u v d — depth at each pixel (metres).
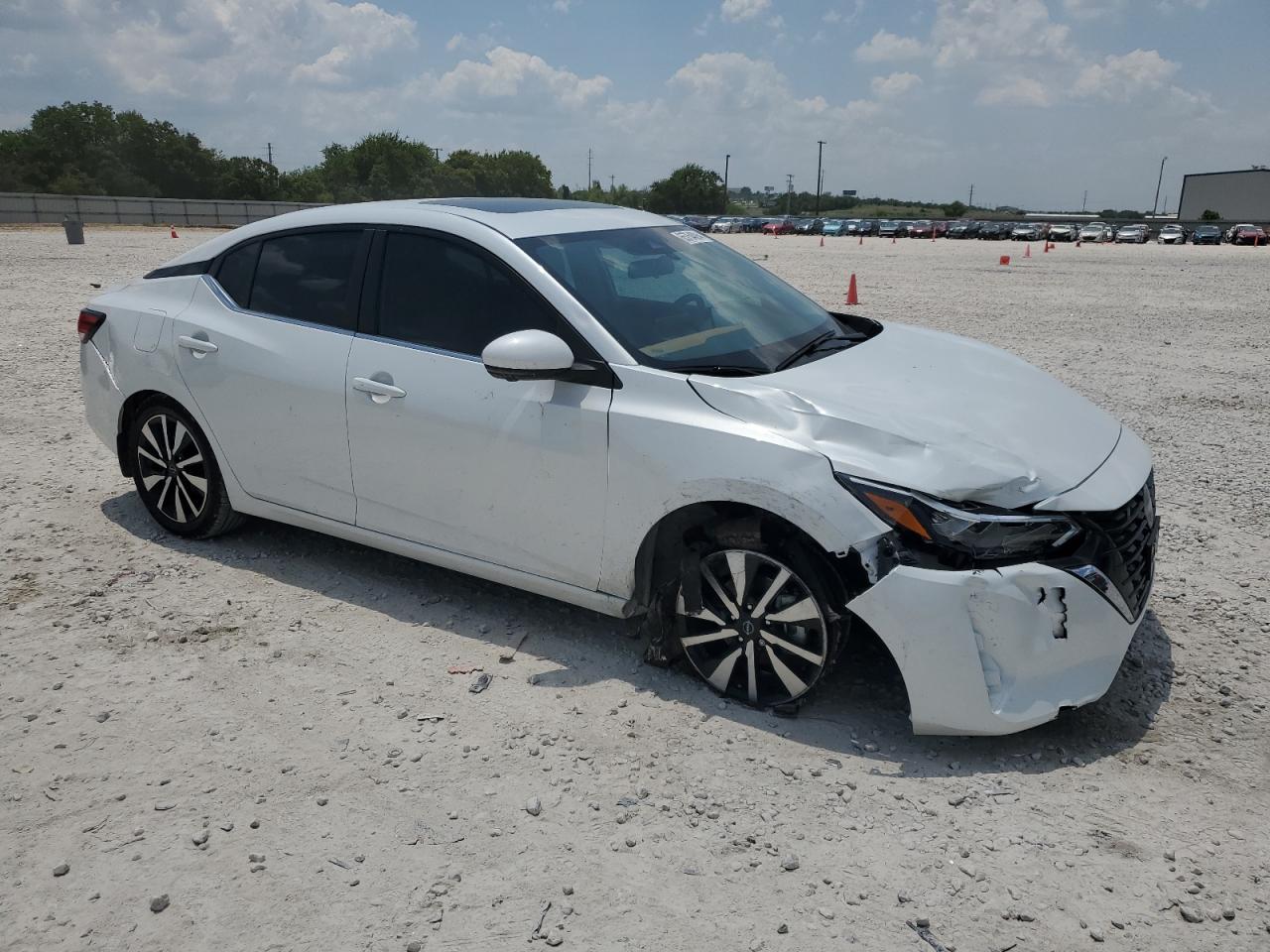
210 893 2.67
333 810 3.01
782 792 3.10
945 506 3.09
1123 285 23.30
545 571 3.89
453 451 3.95
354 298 4.27
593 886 2.70
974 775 3.19
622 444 3.54
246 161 100.12
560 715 3.53
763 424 3.36
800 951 2.47
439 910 2.61
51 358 10.12
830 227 79.75
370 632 4.15
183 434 4.90
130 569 4.74
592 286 3.86
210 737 3.38
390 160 112.25
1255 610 4.42
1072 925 2.56
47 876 2.73
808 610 3.35
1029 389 3.92
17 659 3.88
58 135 91.81
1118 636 3.29
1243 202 115.50
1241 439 7.57
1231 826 2.95
